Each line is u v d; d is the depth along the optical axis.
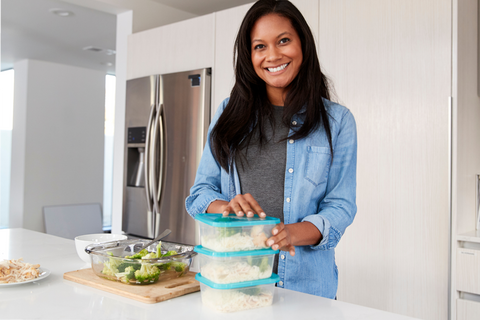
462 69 1.91
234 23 2.64
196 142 2.74
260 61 1.09
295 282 1.09
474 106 2.07
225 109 1.20
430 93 1.91
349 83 2.18
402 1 2.00
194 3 3.62
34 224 5.73
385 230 2.03
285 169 1.14
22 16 4.06
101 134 6.44
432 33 1.91
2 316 0.78
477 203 2.04
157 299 0.87
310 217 1.00
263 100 1.18
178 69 2.96
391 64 2.04
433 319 1.88
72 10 3.89
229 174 1.20
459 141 1.86
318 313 0.81
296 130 1.12
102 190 6.45
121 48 3.51
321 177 1.12
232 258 0.81
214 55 2.74
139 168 3.19
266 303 0.85
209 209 1.09
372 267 2.07
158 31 3.09
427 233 1.90
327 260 1.13
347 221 1.05
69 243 1.59
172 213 2.84
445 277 1.85
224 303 0.81
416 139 1.95
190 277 1.04
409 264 1.95
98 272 1.02
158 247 1.03
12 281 0.98
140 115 3.07
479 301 1.77
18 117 5.81
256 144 1.17
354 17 2.17
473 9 2.07
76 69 6.14
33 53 5.52
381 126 2.06
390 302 2.01
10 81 6.45
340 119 1.14
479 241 1.74
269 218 0.85
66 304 0.86
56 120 5.95
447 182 1.85
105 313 0.80
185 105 2.80
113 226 3.56
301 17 1.08
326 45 2.27
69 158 6.08
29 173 5.70
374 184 2.07
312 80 1.10
